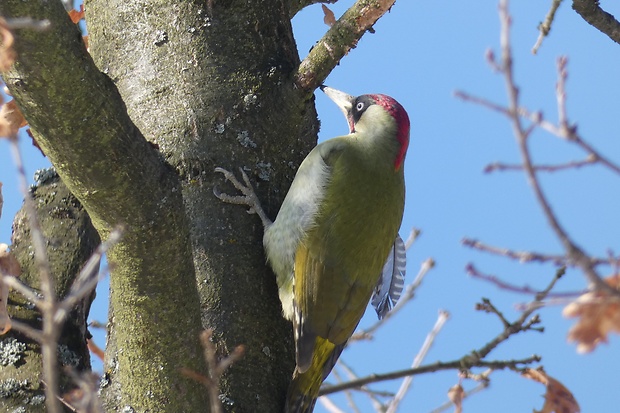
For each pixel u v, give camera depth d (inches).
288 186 436.8
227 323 386.0
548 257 234.4
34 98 308.0
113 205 324.2
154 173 327.3
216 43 431.5
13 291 403.5
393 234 490.9
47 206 433.1
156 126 419.2
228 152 416.5
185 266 338.3
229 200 409.7
